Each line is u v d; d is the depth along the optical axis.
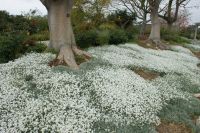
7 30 24.62
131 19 38.59
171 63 19.50
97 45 21.80
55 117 8.59
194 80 15.91
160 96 11.67
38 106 9.05
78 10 31.62
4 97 9.53
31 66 12.91
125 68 14.84
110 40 23.72
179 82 14.97
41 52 15.90
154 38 30.75
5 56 14.82
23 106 9.20
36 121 8.27
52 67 12.96
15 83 10.91
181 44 37.19
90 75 12.17
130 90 11.36
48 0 15.39
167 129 9.68
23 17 31.02
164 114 10.59
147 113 9.85
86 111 9.12
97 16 32.75
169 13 37.44
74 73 12.41
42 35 22.08
